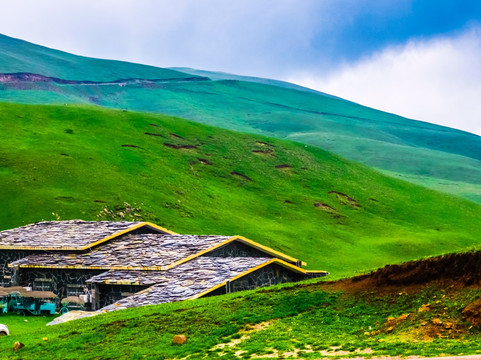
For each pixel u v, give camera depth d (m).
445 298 25.48
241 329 28.25
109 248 59.00
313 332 26.48
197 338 27.97
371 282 29.00
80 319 36.59
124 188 123.12
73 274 55.19
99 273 53.72
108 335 30.53
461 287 25.66
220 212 129.25
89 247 58.56
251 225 125.56
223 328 28.50
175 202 125.56
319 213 145.75
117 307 40.34
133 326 31.22
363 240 131.25
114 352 27.73
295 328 27.20
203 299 35.66
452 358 20.44
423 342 23.19
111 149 146.00
